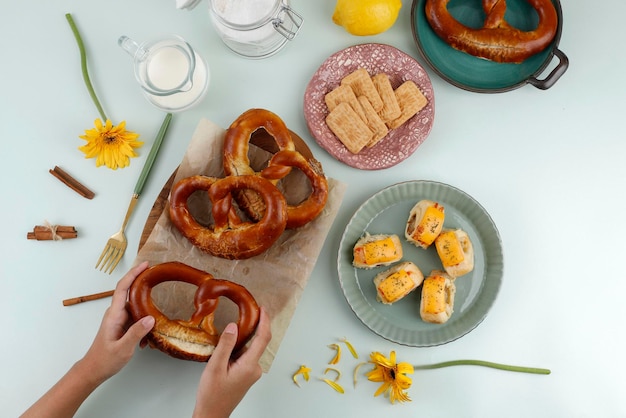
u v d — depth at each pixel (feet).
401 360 3.43
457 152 3.51
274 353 3.22
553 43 3.38
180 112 3.43
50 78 3.48
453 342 3.45
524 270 3.51
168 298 3.21
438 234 3.29
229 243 3.09
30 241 3.43
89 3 3.49
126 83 3.48
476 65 3.49
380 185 3.48
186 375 3.38
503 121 3.53
